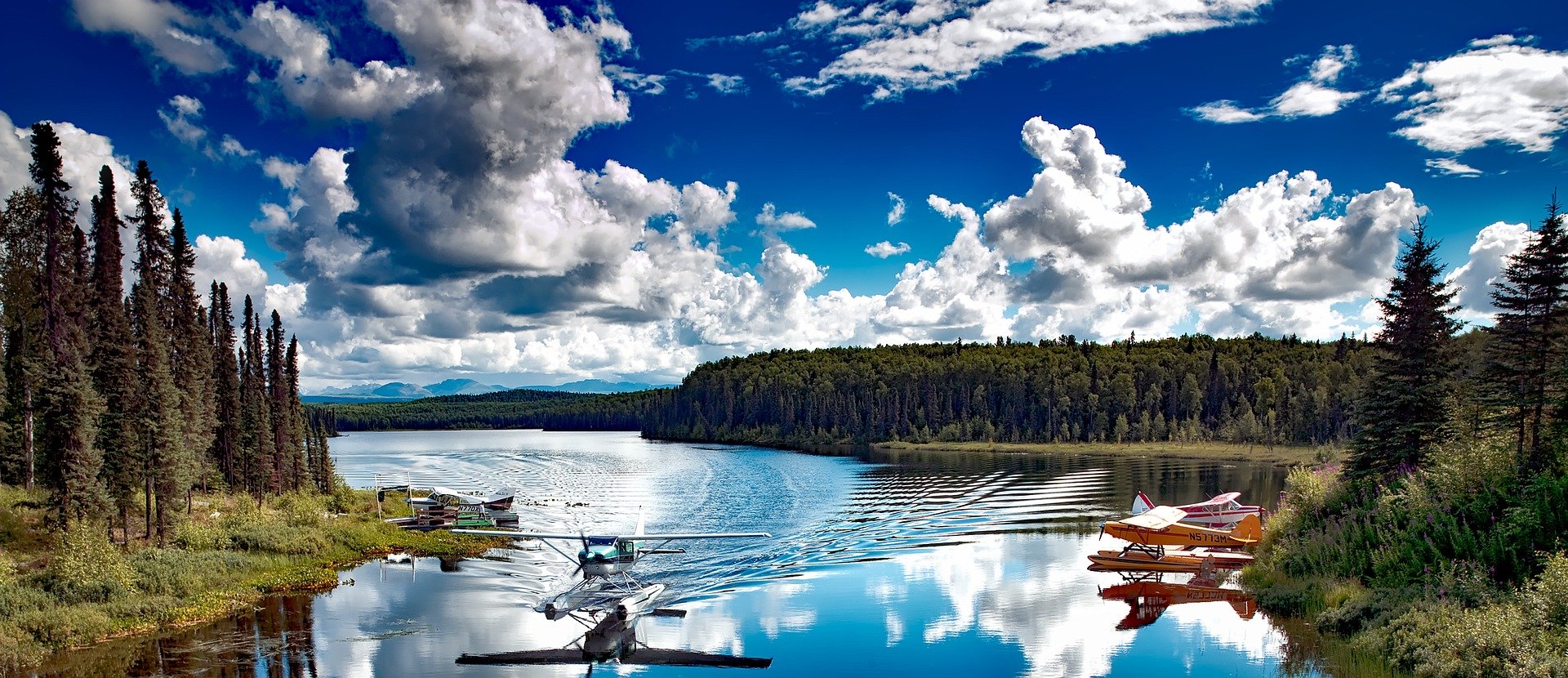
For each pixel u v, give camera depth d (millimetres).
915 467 81375
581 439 181375
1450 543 20281
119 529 32562
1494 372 24438
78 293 37969
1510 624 15383
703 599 26516
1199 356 151875
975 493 56531
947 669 19266
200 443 41000
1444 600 18016
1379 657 17328
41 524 30156
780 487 63031
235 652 20703
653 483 68625
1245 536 29484
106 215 39594
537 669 19562
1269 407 120875
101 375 30844
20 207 46938
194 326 47562
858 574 29734
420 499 52594
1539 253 23859
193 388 41781
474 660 20188
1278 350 154500
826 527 41562
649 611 25016
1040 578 28328
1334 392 109812
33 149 36500
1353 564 22797
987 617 23594
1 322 45188
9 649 19578
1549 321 23344
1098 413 126250
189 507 37844
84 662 19750
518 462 103188
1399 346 28344
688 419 178625
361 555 34531
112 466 30062
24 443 33500
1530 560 18562
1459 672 15164
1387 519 23391
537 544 37781
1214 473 71188
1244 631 20828
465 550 35938
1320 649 18688
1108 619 22875
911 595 26359
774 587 27922
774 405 158375
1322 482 30062
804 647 21188
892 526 41438
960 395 144250
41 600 22422
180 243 48719
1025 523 41500
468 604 25812
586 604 25734
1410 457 27109
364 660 20125
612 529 41531
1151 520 30359
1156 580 27500
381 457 125125
